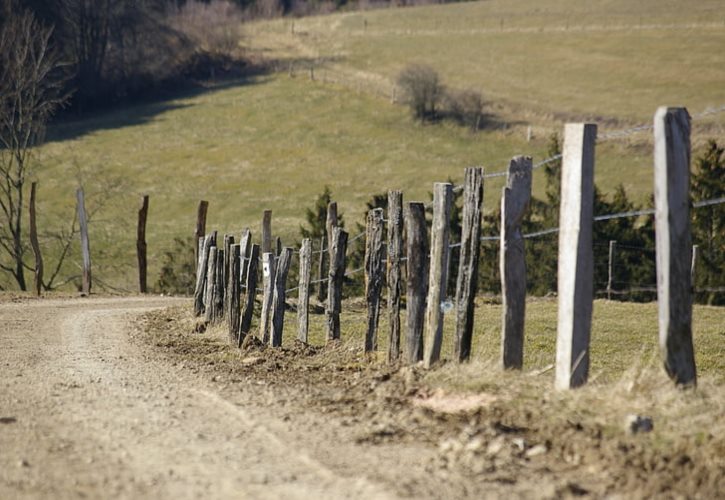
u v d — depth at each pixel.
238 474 12.98
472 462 13.20
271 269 28.83
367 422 16.09
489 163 139.00
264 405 18.06
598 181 117.25
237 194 131.25
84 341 32.22
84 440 15.35
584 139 16.56
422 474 12.79
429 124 162.38
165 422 16.66
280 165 146.25
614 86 174.25
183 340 32.03
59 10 161.12
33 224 62.75
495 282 69.88
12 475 13.16
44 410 18.12
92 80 179.38
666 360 15.80
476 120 160.25
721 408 14.81
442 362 20.25
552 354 29.50
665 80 172.88
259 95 191.12
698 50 190.12
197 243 62.59
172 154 154.00
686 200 15.60
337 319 27.47
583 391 16.23
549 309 47.38
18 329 36.47
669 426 13.99
